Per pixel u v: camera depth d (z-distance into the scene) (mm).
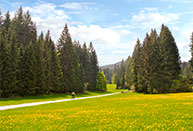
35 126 11102
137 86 70625
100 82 95438
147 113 14938
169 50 58562
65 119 13266
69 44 63062
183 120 11422
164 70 58156
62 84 57406
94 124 11484
